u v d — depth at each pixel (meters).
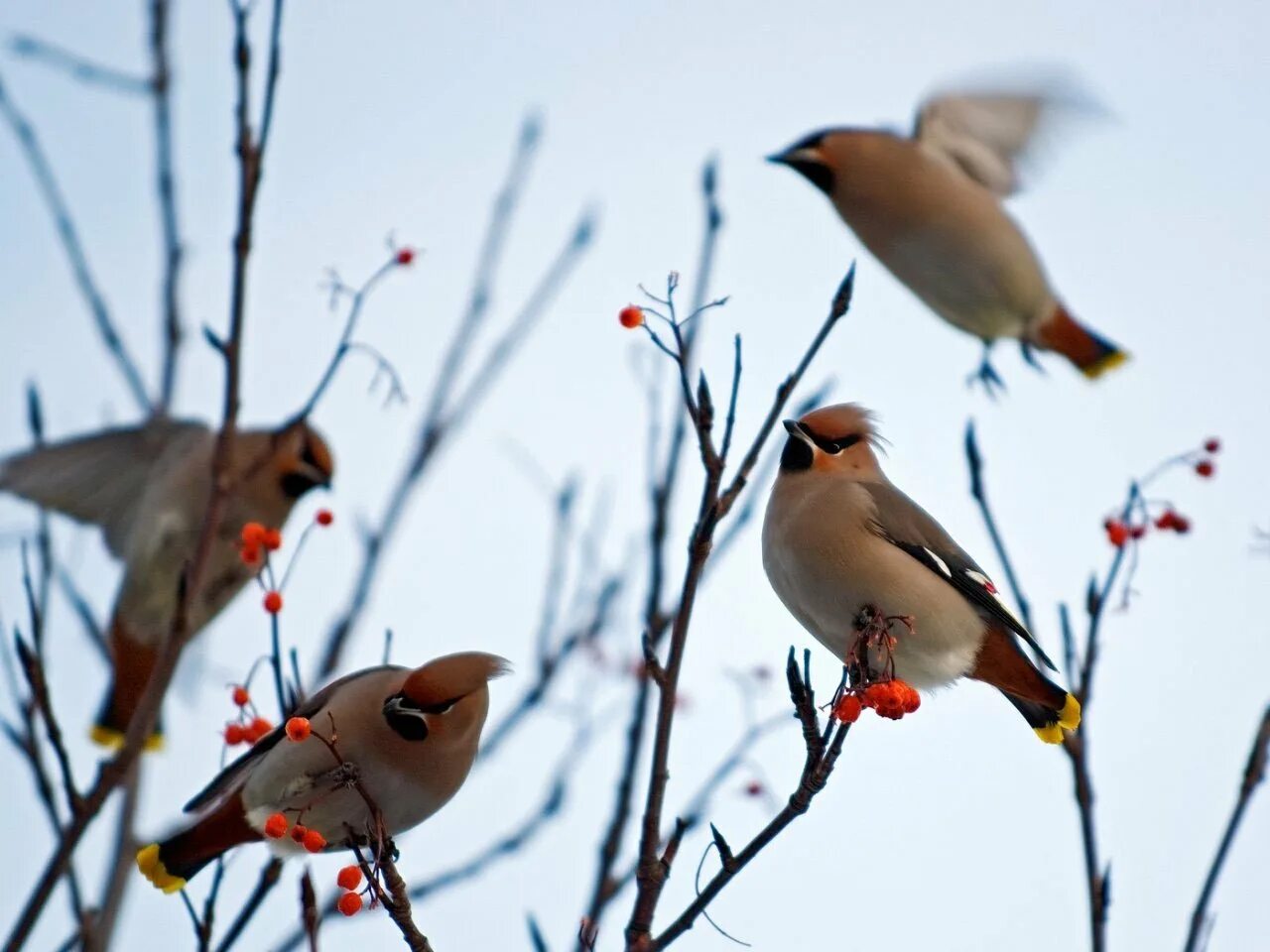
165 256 12.21
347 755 8.93
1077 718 10.33
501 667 9.24
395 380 9.31
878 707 7.52
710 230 9.73
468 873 9.56
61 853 8.14
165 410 12.14
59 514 13.02
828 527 10.61
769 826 7.32
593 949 7.44
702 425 7.53
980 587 10.63
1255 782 8.64
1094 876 8.67
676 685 7.36
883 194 13.99
